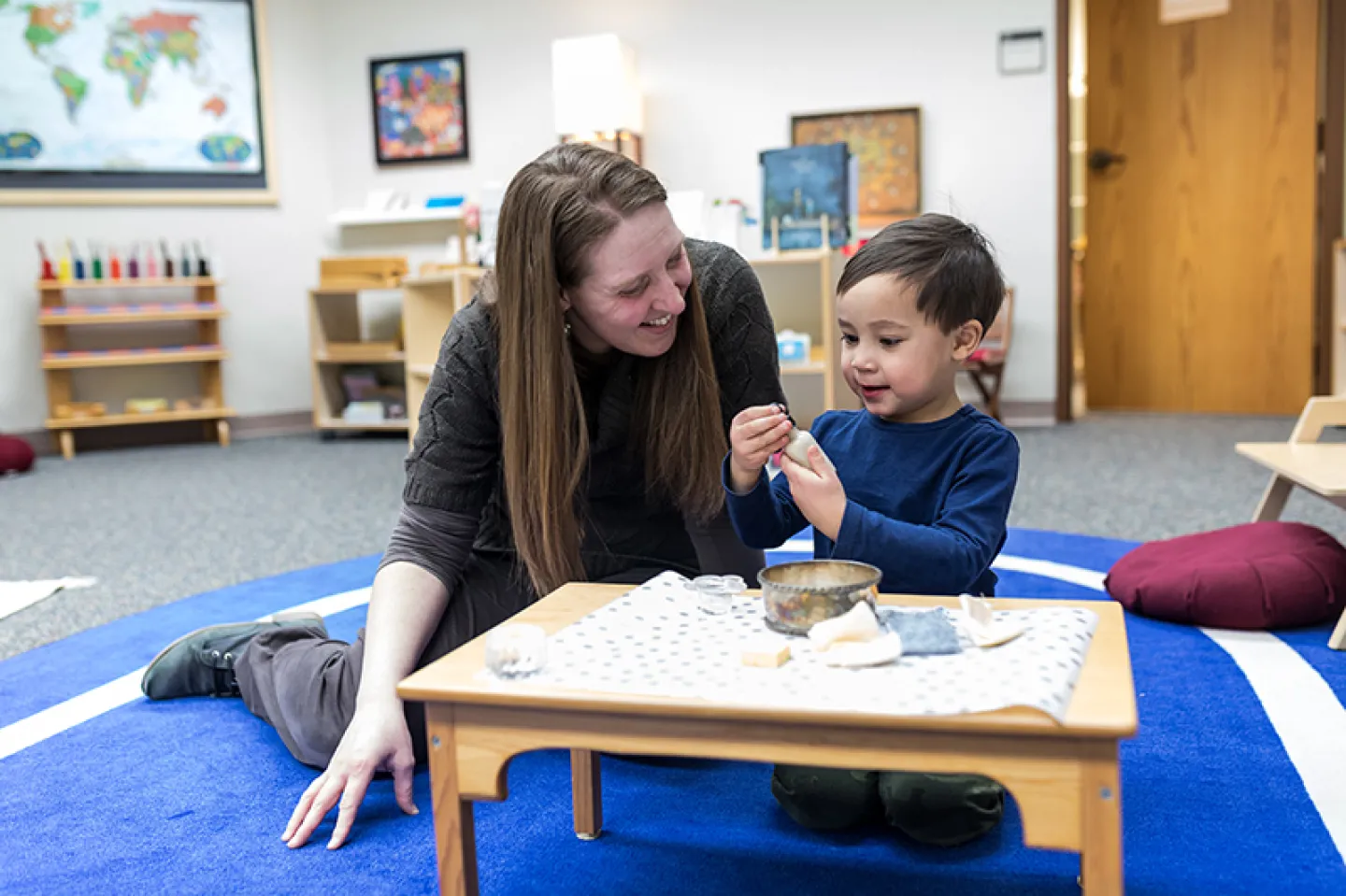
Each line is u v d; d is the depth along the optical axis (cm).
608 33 509
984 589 126
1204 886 107
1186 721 148
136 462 468
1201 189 496
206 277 508
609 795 134
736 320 143
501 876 114
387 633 124
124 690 177
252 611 223
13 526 331
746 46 492
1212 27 485
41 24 492
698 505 135
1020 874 111
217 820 129
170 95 517
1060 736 74
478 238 498
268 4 534
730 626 97
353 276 515
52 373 496
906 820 116
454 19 530
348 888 112
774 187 408
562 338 119
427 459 132
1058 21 460
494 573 139
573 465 126
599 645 93
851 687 80
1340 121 466
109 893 113
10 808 134
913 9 473
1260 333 495
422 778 138
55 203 501
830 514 107
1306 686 158
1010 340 473
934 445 123
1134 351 518
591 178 116
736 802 131
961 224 121
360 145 551
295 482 397
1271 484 213
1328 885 107
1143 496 315
